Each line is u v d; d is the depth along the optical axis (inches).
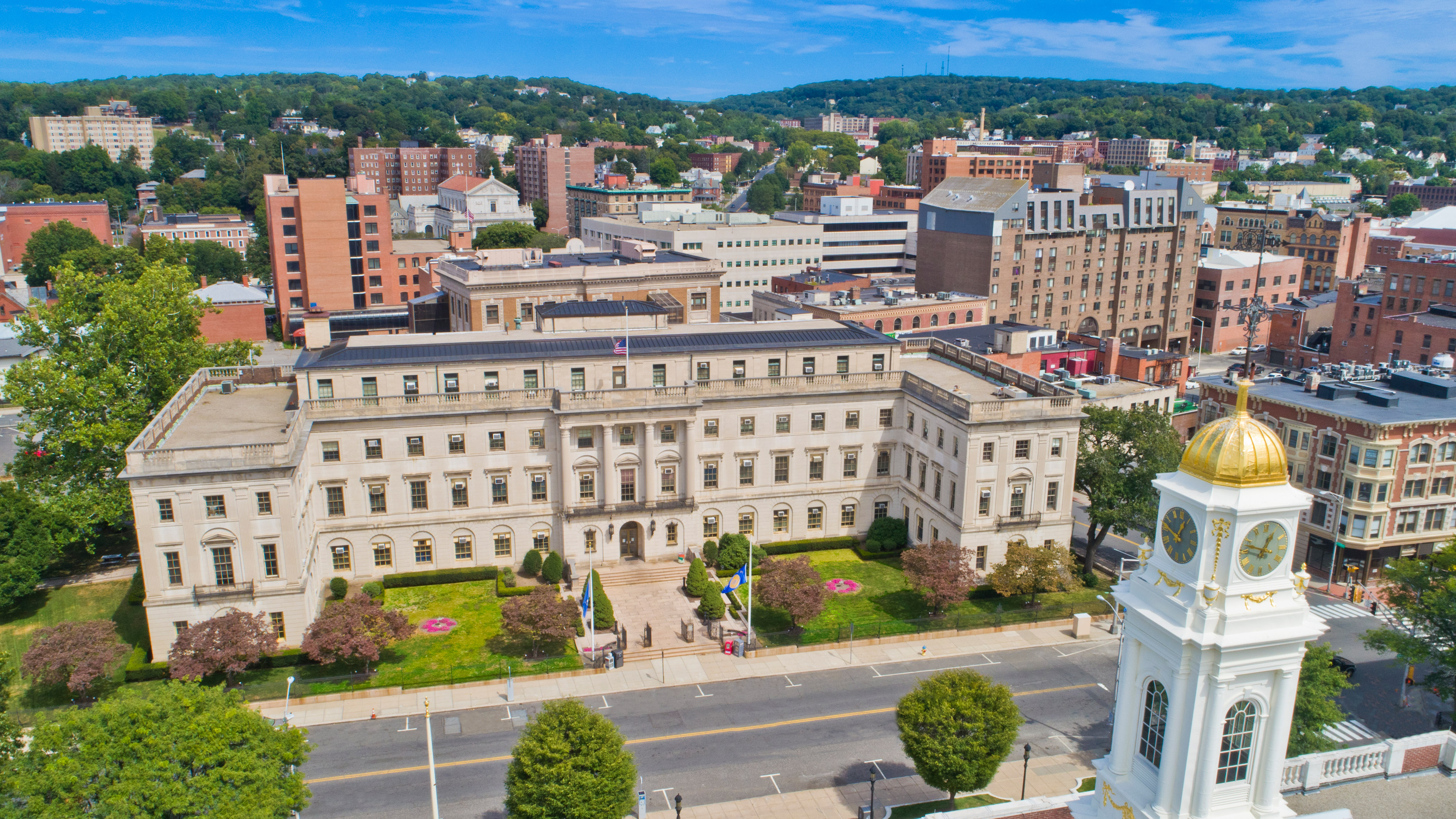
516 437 3499.0
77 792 1533.0
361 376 3371.1
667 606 3331.7
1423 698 2770.7
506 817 2186.3
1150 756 1027.3
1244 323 6943.9
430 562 3523.6
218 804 1562.5
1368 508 3538.4
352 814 2198.6
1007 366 4736.7
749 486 3769.7
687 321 5728.3
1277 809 988.6
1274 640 923.4
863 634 3085.6
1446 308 5649.6
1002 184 7057.1
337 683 2741.1
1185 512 960.9
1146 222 7554.1
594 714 2021.4
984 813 1195.3
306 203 7632.9
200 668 2615.7
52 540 3358.8
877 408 3833.7
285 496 2898.6
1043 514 3491.6
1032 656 3002.0
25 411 3708.2
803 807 2245.3
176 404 3302.2
